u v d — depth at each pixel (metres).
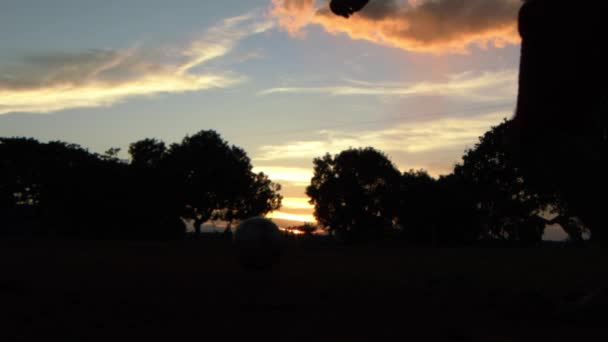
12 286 4.88
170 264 7.99
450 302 4.18
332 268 7.48
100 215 52.09
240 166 82.38
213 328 3.26
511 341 2.97
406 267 7.72
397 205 70.69
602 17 2.93
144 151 79.44
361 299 4.35
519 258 10.35
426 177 66.62
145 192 56.41
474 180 52.38
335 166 90.12
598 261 9.16
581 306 3.41
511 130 3.38
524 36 3.17
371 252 13.69
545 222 49.12
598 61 2.99
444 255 11.83
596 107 3.15
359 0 3.61
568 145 3.12
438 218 59.34
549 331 3.20
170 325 3.34
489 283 5.45
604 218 3.06
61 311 3.77
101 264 7.78
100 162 57.44
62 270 6.61
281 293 4.69
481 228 56.59
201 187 78.88
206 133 81.69
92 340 2.97
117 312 3.75
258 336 3.06
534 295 4.27
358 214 87.25
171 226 54.91
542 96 3.12
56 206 52.66
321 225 90.06
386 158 88.94
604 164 3.07
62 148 66.62
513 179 49.72
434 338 3.04
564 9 2.99
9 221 62.50
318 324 3.38
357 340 2.97
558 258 10.15
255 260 6.26
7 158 64.19
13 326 3.30
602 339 3.00
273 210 87.81
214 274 6.35
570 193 3.16
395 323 3.41
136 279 5.68
